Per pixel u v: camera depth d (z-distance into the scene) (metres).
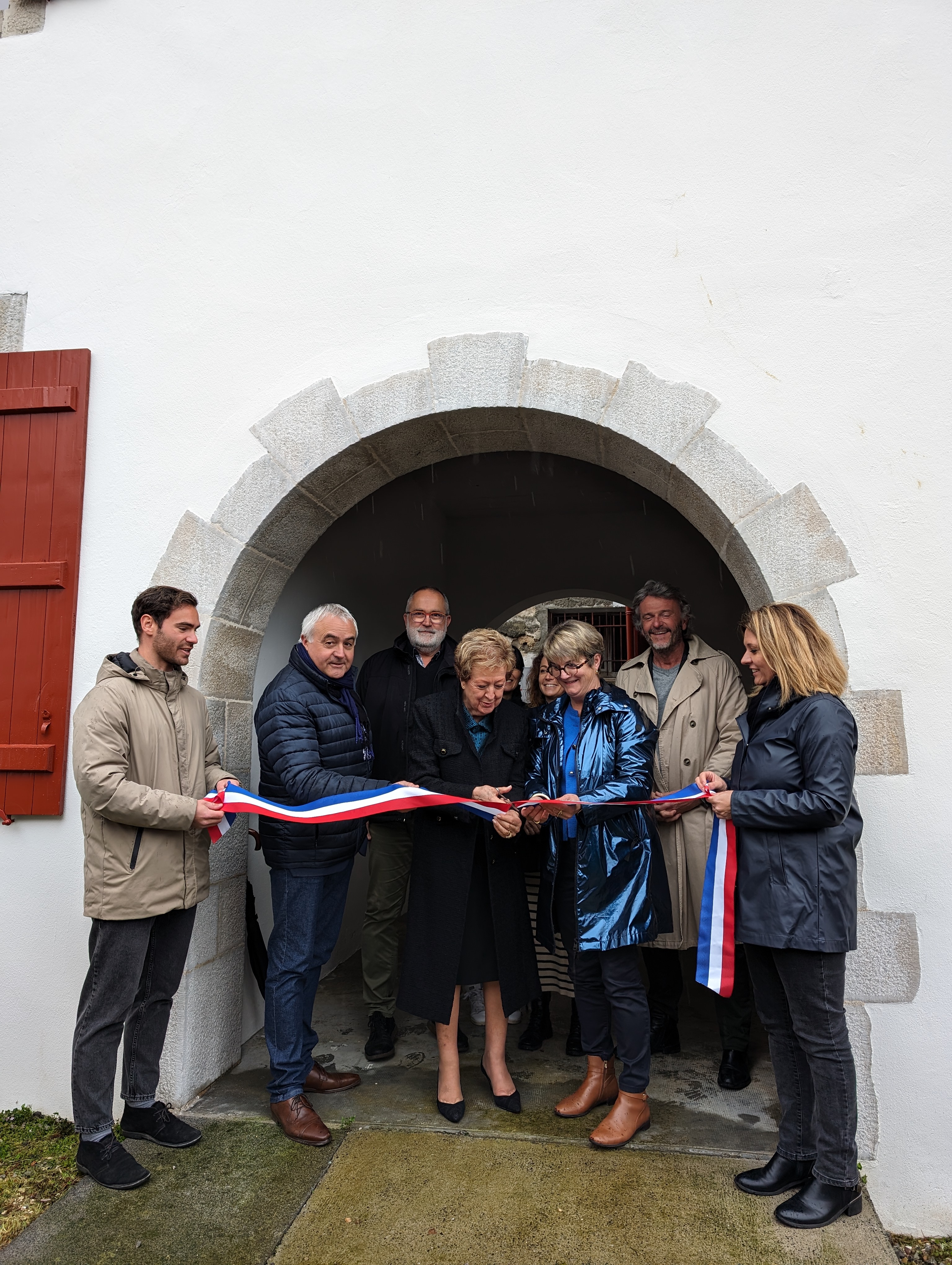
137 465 3.04
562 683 2.52
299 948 2.52
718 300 2.71
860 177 2.65
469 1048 3.14
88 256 3.16
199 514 2.97
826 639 2.17
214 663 2.94
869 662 2.49
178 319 3.08
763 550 2.61
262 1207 2.15
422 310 2.91
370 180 2.99
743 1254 1.94
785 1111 2.19
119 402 3.08
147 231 3.13
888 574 2.51
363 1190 2.20
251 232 3.06
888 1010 2.38
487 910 2.56
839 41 2.69
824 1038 2.04
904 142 2.63
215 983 2.86
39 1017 2.88
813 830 2.04
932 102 2.62
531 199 2.86
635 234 2.78
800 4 2.72
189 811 2.27
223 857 2.93
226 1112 2.63
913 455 2.54
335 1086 2.76
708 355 2.70
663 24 2.81
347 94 3.03
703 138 2.75
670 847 2.90
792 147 2.70
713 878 2.22
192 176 3.12
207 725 2.62
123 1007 2.29
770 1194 2.14
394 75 3.00
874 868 2.42
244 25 3.13
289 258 3.02
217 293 3.06
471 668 2.48
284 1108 2.47
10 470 3.07
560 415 2.79
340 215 3.00
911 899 2.39
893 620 2.49
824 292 2.64
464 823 2.53
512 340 2.82
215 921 2.87
